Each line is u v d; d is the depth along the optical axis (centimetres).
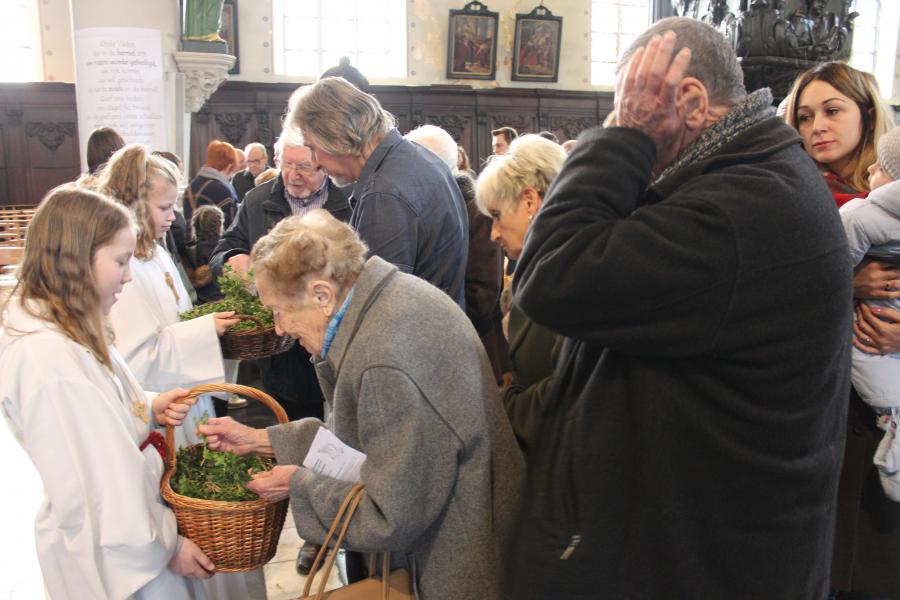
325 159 221
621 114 115
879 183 176
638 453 112
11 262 564
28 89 945
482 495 148
